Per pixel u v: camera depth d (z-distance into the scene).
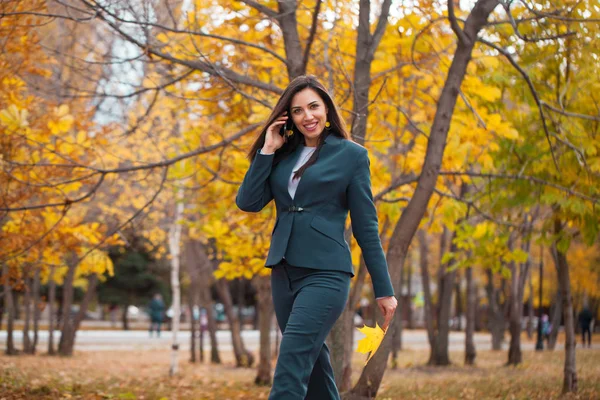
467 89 7.29
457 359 19.09
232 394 9.39
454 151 7.58
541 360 17.12
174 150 11.57
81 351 20.53
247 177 3.31
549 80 7.92
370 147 8.06
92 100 9.44
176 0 8.34
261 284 12.48
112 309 39.66
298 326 2.99
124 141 11.70
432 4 6.71
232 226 8.69
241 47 7.68
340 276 3.10
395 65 7.66
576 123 7.60
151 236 15.02
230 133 8.72
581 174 7.83
